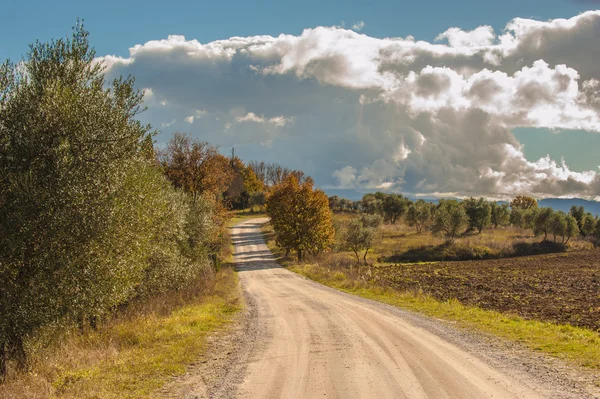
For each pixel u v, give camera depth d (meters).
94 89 12.43
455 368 10.26
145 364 10.51
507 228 109.06
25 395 8.49
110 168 12.21
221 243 66.56
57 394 8.58
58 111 11.16
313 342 13.66
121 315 18.52
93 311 12.41
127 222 13.00
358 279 35.47
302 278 42.34
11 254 10.39
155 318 17.36
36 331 11.23
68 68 12.54
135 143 13.92
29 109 11.20
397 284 36.34
